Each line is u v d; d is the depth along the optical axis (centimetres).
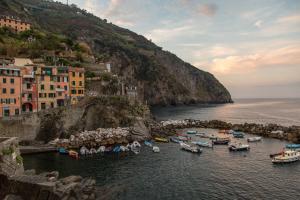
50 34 17825
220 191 5547
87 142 8869
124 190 5503
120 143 9344
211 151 8969
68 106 9619
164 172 6669
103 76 14400
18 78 9238
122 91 14438
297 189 5703
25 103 9525
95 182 5672
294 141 10681
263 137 11688
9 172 4619
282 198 5253
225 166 7262
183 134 12081
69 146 8531
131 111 11106
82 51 17050
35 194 4288
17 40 14975
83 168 6819
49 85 10081
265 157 8225
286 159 7619
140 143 9812
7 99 8975
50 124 9162
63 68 10569
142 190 5525
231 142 10381
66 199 4291
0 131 8200
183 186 5784
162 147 9350
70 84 10700
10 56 12988
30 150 7988
